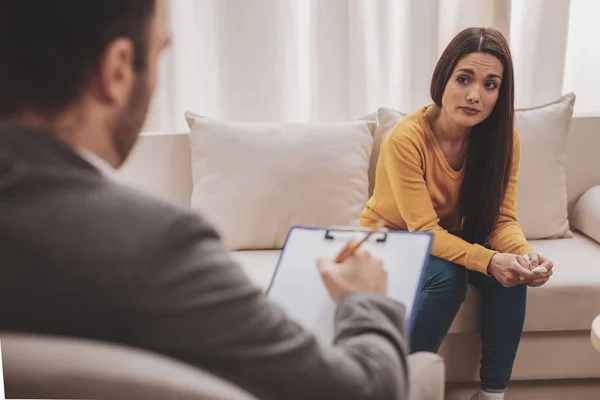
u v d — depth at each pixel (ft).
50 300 1.59
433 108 6.51
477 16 8.68
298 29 8.71
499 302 6.21
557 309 6.41
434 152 6.38
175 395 1.56
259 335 1.72
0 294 1.59
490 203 6.49
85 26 1.73
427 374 3.65
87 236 1.61
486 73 6.09
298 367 1.76
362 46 8.70
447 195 6.56
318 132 7.42
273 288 3.43
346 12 8.52
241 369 1.69
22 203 1.62
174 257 1.66
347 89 8.75
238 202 7.15
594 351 6.63
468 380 6.64
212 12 8.59
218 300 1.67
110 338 1.62
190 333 1.64
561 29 8.79
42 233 1.60
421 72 8.78
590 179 7.93
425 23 8.64
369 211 6.81
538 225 7.48
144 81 1.89
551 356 6.63
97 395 1.53
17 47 1.70
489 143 6.39
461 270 6.16
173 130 8.78
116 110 1.86
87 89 1.78
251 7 8.50
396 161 6.35
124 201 1.68
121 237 1.63
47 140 1.70
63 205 1.63
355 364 1.93
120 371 1.54
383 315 2.23
